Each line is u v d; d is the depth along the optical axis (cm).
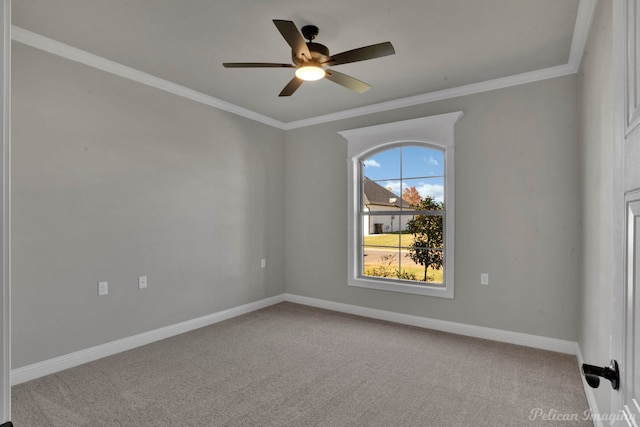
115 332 319
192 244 385
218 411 226
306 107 434
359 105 426
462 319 370
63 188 286
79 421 215
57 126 283
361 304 438
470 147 366
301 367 289
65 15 241
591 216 241
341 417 219
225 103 417
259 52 296
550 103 325
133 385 259
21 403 235
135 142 335
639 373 69
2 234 65
